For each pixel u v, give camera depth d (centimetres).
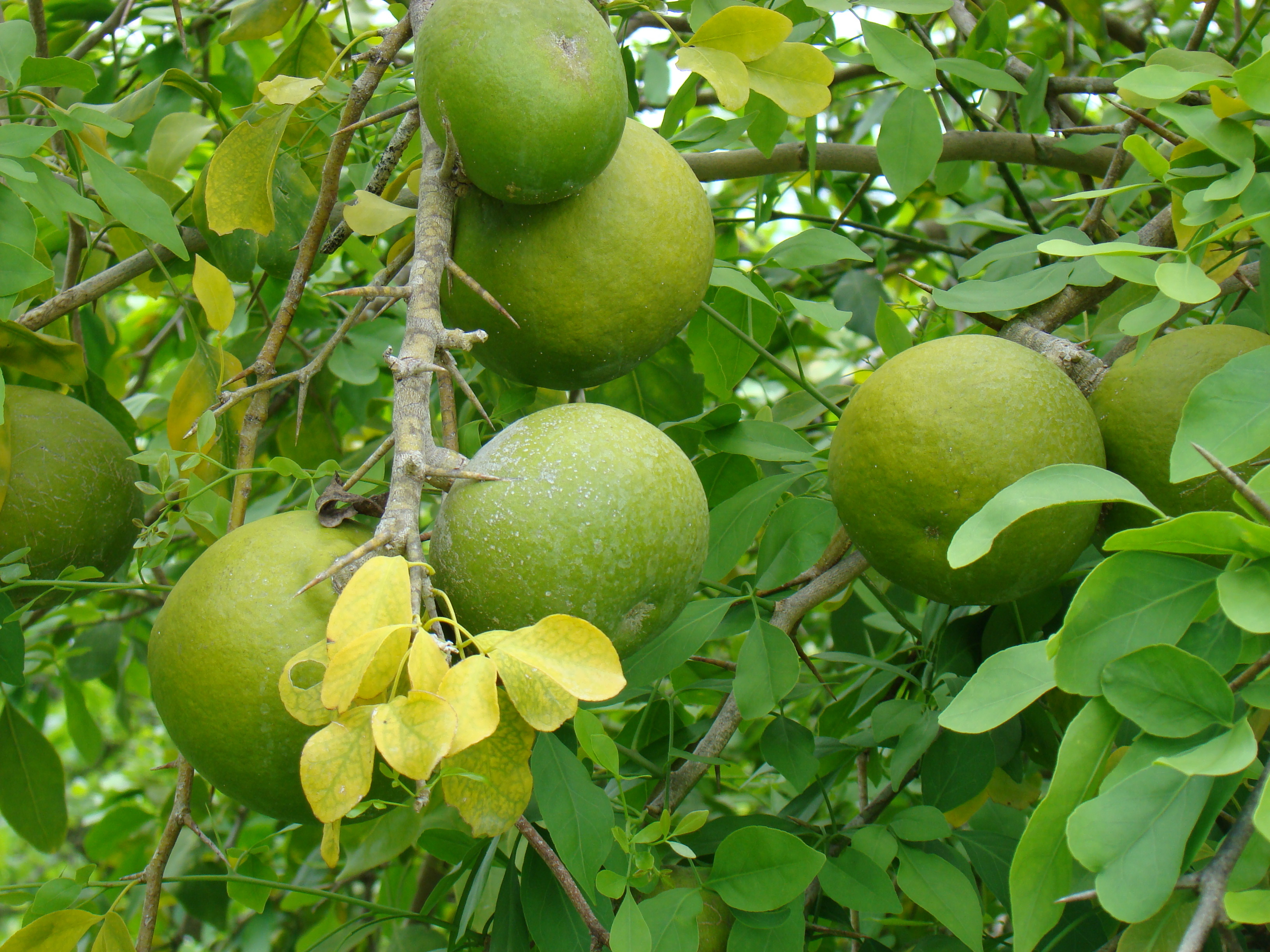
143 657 129
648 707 93
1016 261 94
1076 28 120
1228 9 116
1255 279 83
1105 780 67
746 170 99
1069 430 79
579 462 74
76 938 77
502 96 75
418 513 70
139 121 109
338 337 83
